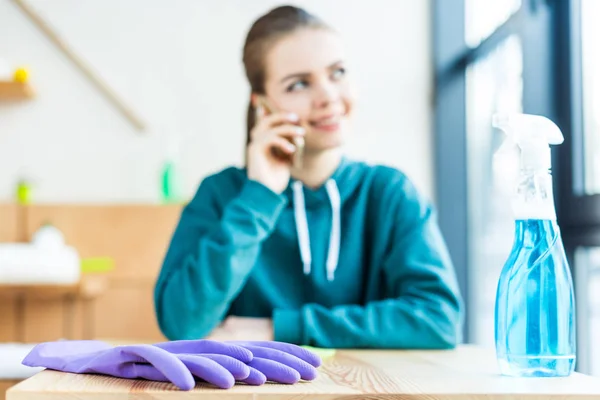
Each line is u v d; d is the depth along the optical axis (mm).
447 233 3350
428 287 1256
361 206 1394
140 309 2959
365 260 1395
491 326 3195
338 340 1181
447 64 3406
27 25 3281
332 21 3412
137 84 3311
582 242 2189
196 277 1266
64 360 818
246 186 1312
